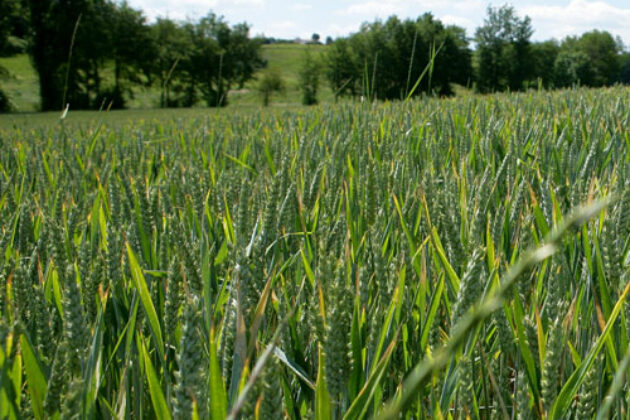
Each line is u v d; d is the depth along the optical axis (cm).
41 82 6894
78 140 723
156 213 250
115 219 269
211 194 294
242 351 113
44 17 6756
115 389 163
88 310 170
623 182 241
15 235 270
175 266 158
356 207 266
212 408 98
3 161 544
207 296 156
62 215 287
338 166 363
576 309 165
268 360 95
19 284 172
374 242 171
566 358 153
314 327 124
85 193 336
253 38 8075
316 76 7406
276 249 214
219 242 245
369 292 175
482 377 147
